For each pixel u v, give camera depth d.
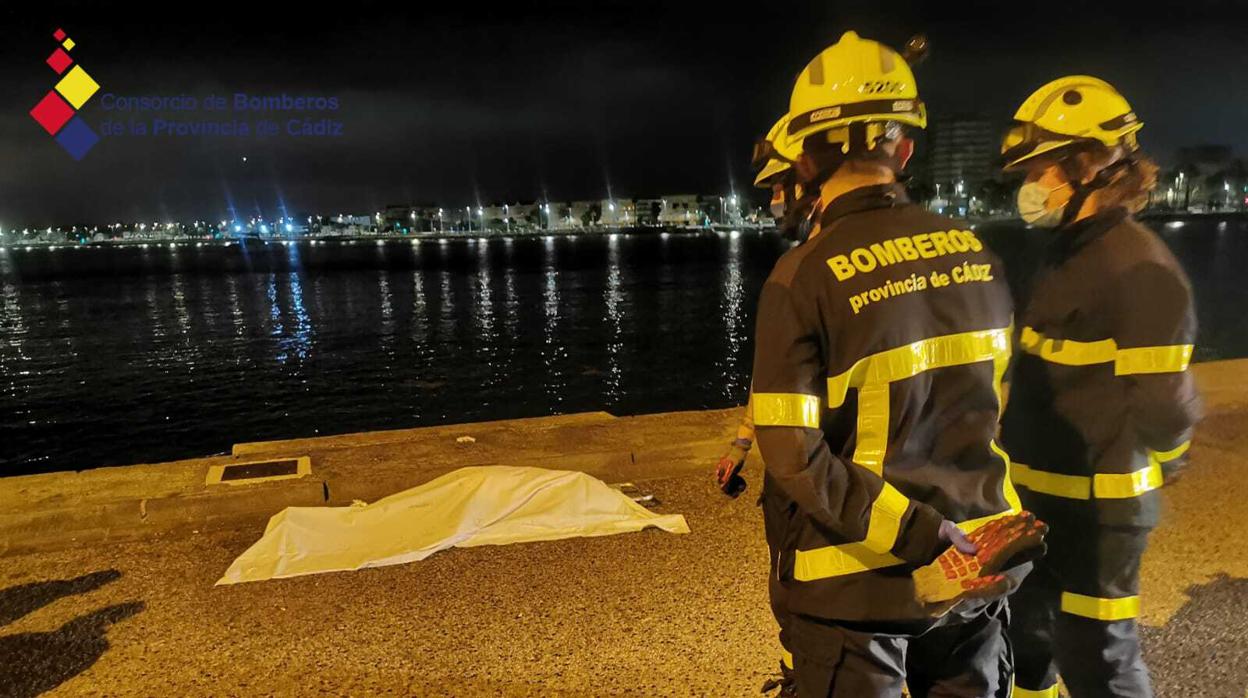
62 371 29.58
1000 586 1.75
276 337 38.41
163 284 84.38
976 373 1.74
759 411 1.71
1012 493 1.88
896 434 1.70
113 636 3.82
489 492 5.05
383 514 4.95
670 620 3.89
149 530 5.07
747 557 4.57
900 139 1.77
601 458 6.05
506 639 3.75
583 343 33.44
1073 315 2.30
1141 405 2.20
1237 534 4.62
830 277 1.67
